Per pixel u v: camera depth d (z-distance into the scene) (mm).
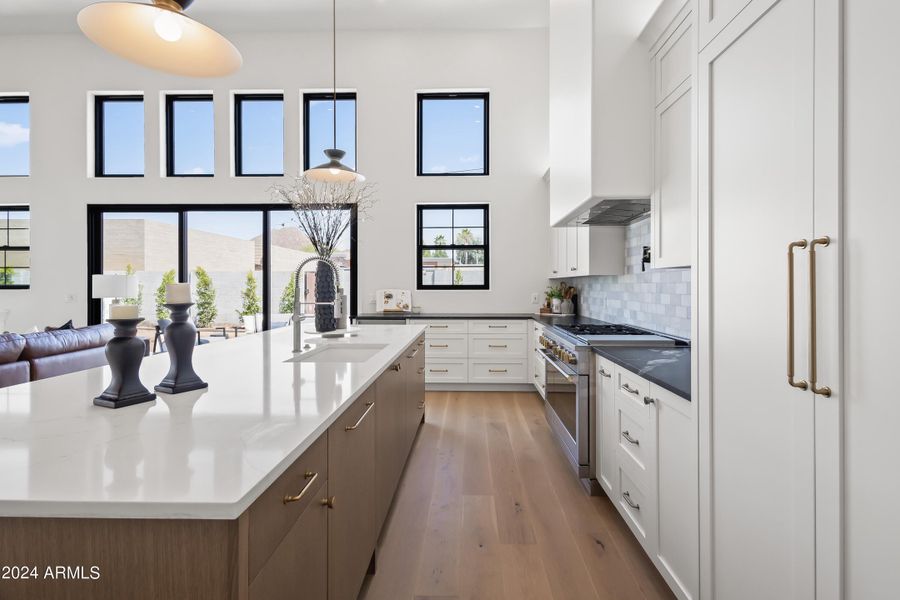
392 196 5426
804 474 916
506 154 5410
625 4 2311
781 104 982
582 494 2496
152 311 5617
